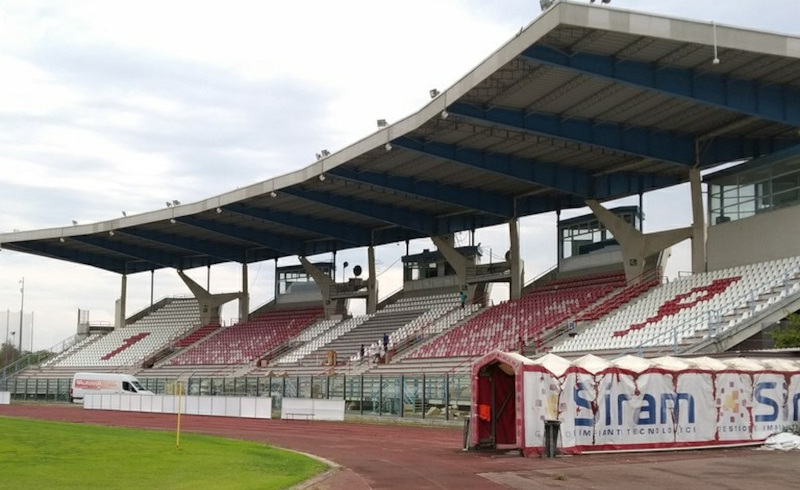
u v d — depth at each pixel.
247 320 88.00
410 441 34.28
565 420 26.09
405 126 45.47
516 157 51.41
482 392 29.14
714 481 19.66
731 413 28.47
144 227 75.50
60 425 39.09
